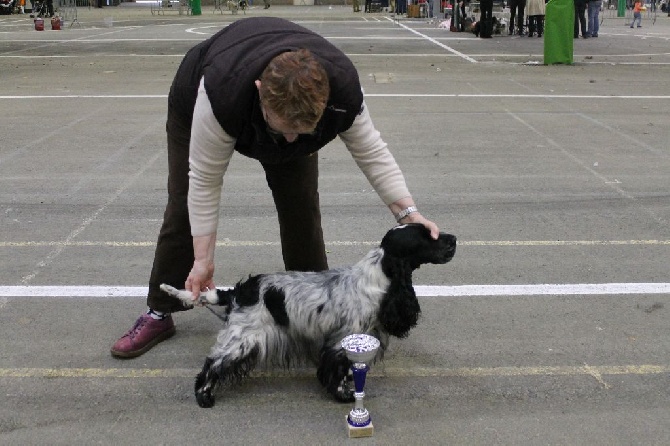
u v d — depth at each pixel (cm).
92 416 335
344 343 302
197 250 328
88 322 428
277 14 3906
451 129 956
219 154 308
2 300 455
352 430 317
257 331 327
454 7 2505
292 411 338
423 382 363
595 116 1046
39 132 933
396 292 314
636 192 683
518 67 1566
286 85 260
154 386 360
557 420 332
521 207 638
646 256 527
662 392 355
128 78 1412
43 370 375
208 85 294
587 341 405
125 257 527
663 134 932
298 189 373
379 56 1747
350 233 573
